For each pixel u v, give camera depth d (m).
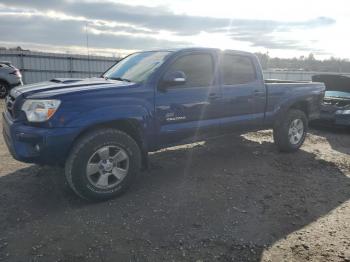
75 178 4.09
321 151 7.04
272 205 4.38
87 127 4.12
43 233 3.57
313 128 9.69
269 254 3.35
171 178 5.12
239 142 7.34
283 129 6.47
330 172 5.71
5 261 3.12
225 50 5.61
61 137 3.96
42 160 4.01
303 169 5.77
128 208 4.16
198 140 5.32
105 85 4.46
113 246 3.39
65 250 3.30
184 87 5.04
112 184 4.36
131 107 4.43
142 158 4.87
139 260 3.21
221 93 5.45
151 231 3.68
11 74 15.90
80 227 3.70
